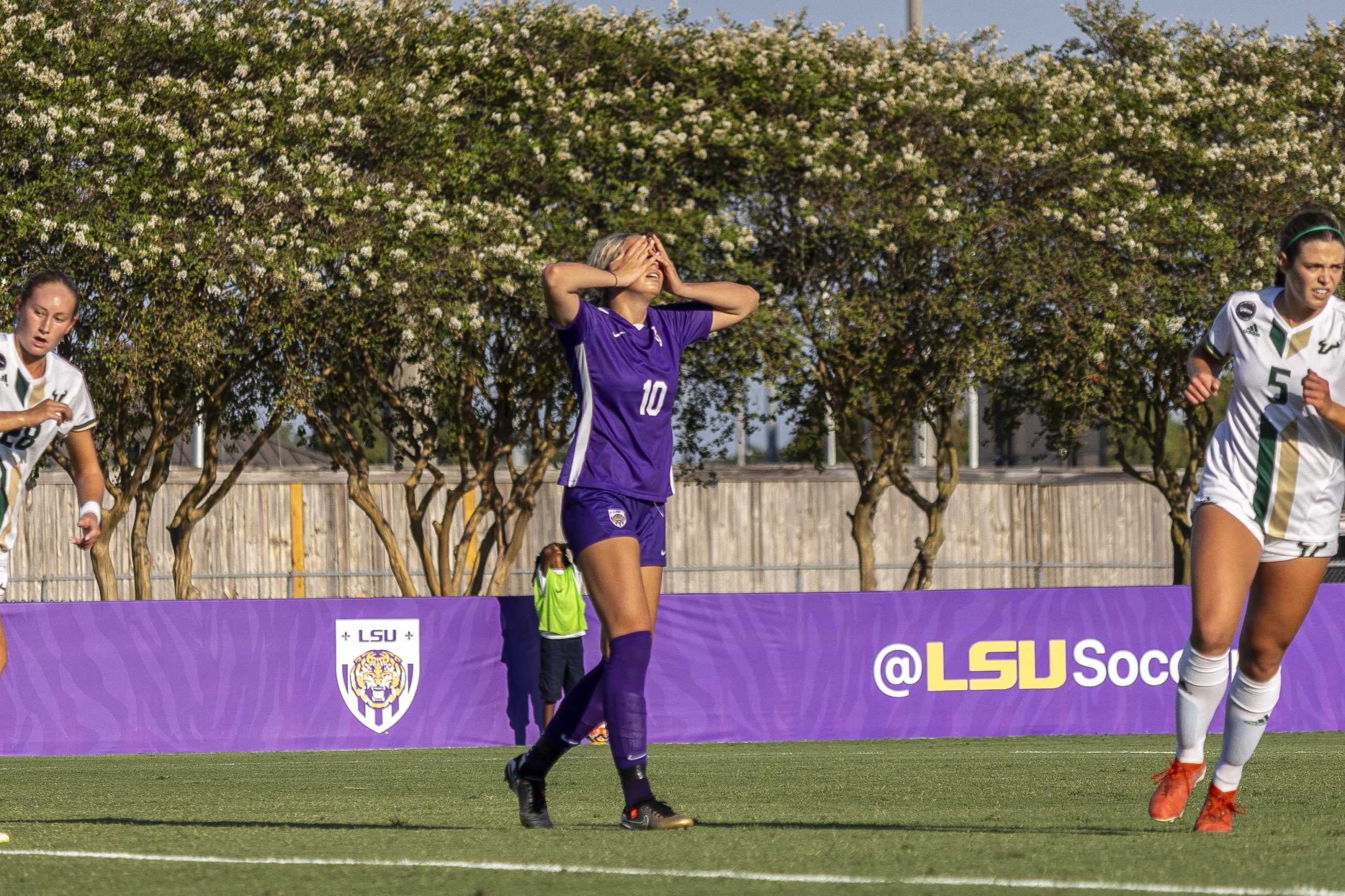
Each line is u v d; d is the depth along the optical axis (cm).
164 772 3781
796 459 8919
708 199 6631
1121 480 9781
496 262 5966
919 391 6881
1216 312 6531
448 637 4850
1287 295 1667
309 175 5825
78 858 1527
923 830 1823
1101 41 7700
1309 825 1897
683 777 3325
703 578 9194
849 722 4938
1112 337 6550
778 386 6656
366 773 3653
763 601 4931
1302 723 5028
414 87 6181
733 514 9262
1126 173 6575
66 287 1886
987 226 6550
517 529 6925
